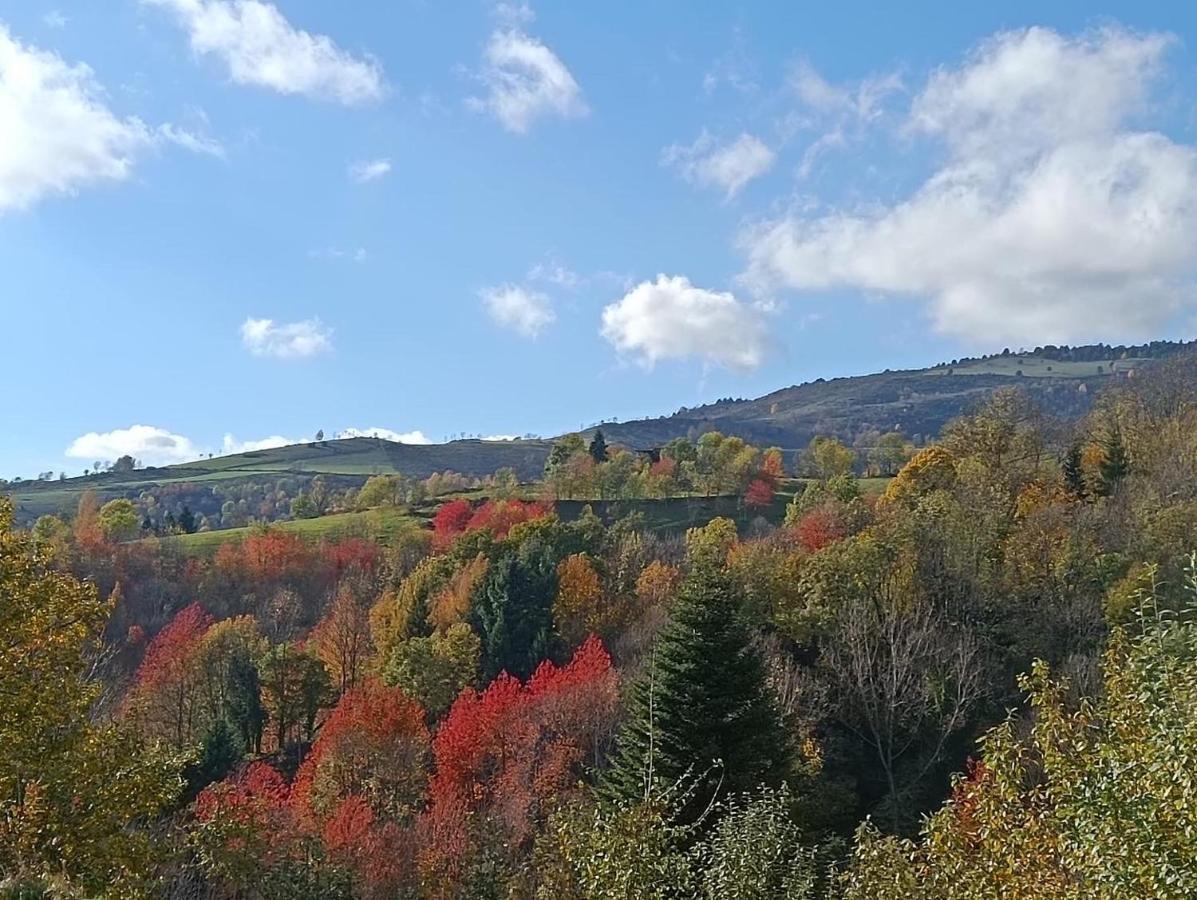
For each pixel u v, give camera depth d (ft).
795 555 193.98
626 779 82.94
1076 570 164.25
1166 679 33.65
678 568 241.76
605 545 279.08
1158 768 29.63
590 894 44.19
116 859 59.88
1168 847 29.12
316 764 164.25
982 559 175.32
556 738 156.15
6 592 61.93
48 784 59.98
